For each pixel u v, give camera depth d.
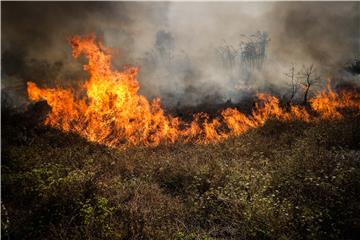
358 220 6.64
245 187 8.53
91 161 11.03
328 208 7.09
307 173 9.02
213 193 8.07
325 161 9.95
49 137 14.29
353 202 7.26
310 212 6.67
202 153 12.82
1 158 10.40
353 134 13.03
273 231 6.30
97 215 7.23
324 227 6.57
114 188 8.75
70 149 12.44
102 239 6.26
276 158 11.42
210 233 6.90
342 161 10.08
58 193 7.63
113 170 10.77
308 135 13.91
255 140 14.35
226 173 9.79
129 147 15.03
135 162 11.69
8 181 8.61
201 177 9.54
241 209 7.32
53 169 9.57
